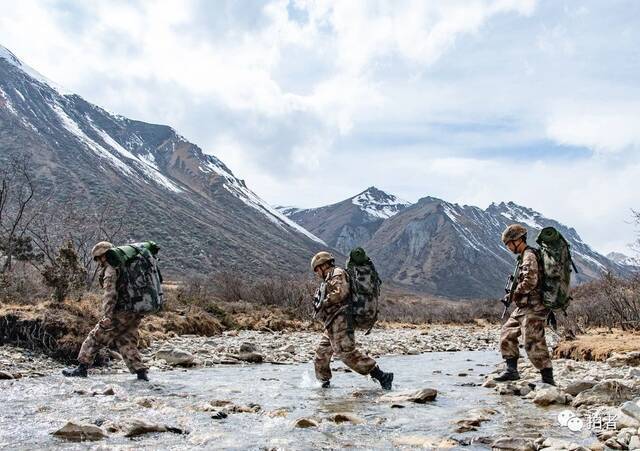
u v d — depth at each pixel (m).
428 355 15.42
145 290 8.32
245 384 8.18
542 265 7.52
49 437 4.68
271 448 4.43
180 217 199.75
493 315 42.41
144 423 4.93
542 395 6.40
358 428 5.19
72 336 10.19
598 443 4.43
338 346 7.67
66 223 33.03
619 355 10.30
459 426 5.15
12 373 8.27
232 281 29.20
